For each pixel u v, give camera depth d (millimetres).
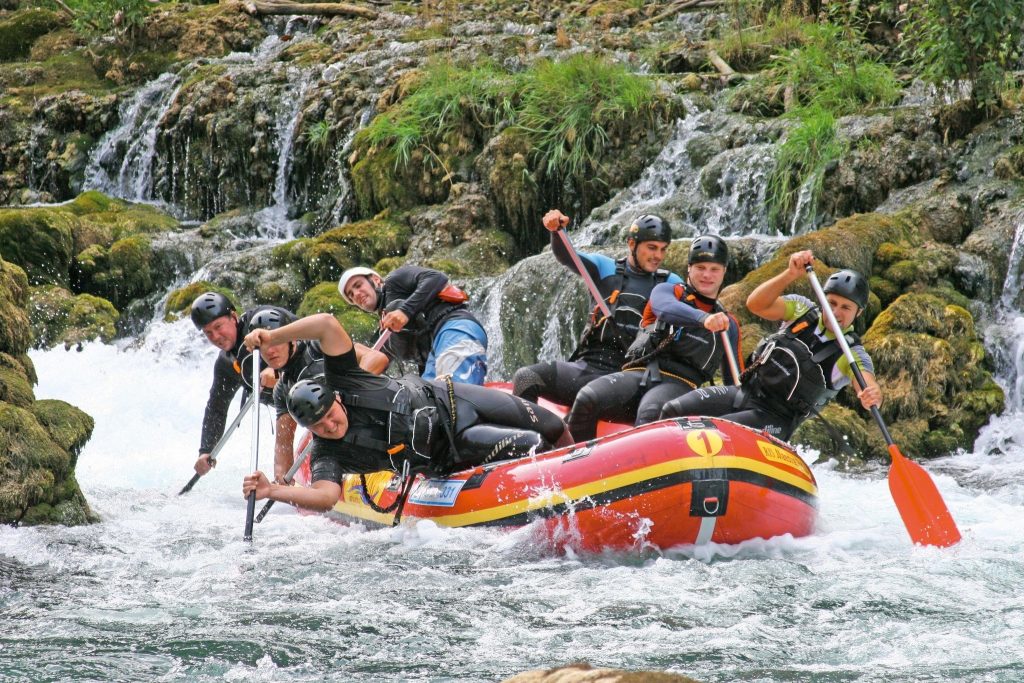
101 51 59469
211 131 51562
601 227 39125
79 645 13883
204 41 58438
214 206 51969
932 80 36125
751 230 37688
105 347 40156
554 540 17438
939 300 30141
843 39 43062
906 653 13438
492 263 41250
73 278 44062
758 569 16812
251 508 18141
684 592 15812
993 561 17250
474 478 18453
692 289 19797
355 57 52219
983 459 27375
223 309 21031
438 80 46156
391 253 42406
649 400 19562
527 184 41906
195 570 17188
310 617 14938
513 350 35906
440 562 17391
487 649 13750
